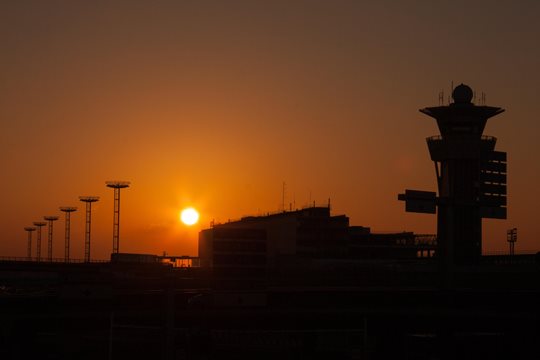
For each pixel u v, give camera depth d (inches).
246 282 5285.4
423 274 5315.0
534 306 4653.1
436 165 5595.5
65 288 4813.0
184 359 5108.3
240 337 5482.3
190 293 5300.2
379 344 5497.1
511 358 5319.9
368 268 7234.3
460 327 5344.5
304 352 5516.7
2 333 5073.8
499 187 6476.4
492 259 7544.3
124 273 6993.1
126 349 5344.5
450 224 4810.5
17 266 6338.6
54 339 5629.9
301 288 5398.6
